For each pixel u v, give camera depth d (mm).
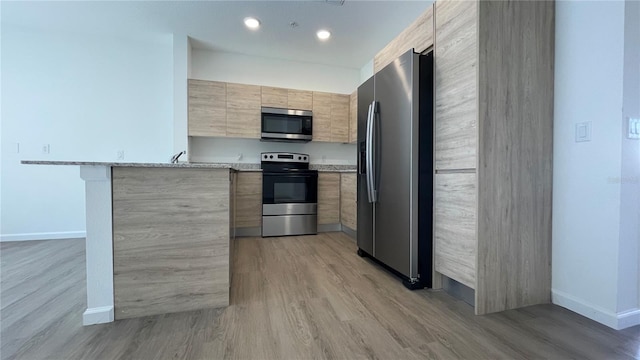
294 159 4113
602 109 1540
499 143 1651
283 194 3721
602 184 1542
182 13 2996
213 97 3625
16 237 3328
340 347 1313
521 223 1709
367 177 2434
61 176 3453
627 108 1477
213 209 1699
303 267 2467
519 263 1710
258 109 3791
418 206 2002
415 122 1971
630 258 1505
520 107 1693
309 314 1627
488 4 1619
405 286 2041
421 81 1989
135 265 1584
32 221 3381
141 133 3699
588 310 1591
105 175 1529
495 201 1650
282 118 3881
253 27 3270
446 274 1879
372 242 2486
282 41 3615
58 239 3402
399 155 2094
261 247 3145
